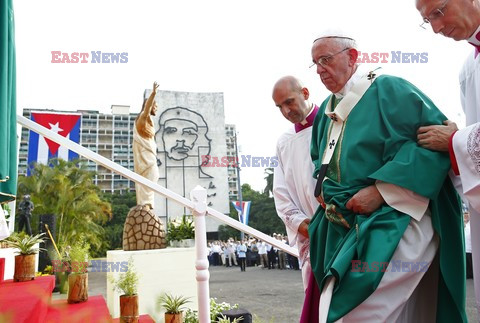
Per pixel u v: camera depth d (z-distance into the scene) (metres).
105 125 69.50
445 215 1.91
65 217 29.12
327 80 2.15
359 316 1.63
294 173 3.15
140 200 6.15
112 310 4.94
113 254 5.12
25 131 46.53
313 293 2.29
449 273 1.83
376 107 1.99
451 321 1.84
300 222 2.96
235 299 9.43
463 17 1.93
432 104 1.98
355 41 2.14
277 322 6.37
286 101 3.04
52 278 4.22
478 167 1.67
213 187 48.34
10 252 5.13
